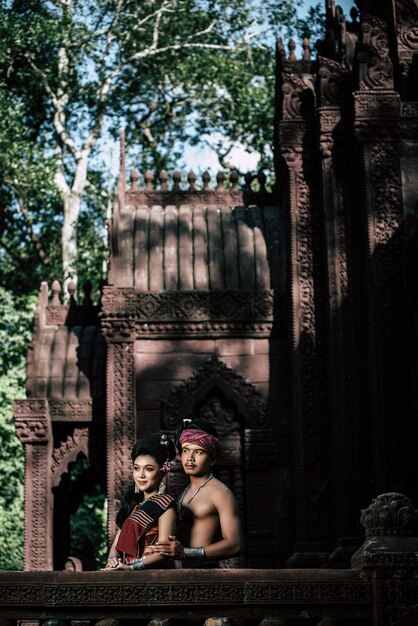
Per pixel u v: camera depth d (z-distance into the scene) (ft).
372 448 43.34
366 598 14.87
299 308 47.50
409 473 42.55
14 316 81.15
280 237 51.16
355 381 45.19
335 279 46.62
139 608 14.80
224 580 14.94
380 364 43.91
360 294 46.44
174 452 17.99
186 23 98.84
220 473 47.60
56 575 14.96
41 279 97.86
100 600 14.79
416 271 42.55
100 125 94.17
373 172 46.21
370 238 45.39
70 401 49.32
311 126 49.60
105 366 50.26
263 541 45.83
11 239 96.78
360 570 15.03
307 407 46.16
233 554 16.71
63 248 89.30
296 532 44.86
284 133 49.49
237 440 47.62
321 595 14.89
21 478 74.74
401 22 50.21
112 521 45.50
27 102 97.81
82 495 57.88
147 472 17.54
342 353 45.57
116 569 16.06
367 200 45.85
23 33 88.48
